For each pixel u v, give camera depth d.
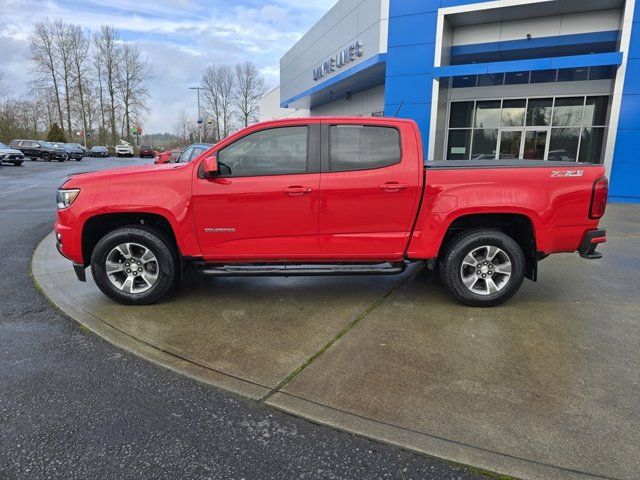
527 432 2.69
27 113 61.34
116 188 4.45
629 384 3.21
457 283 4.62
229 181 4.41
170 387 3.21
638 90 13.67
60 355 3.65
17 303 4.80
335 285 5.44
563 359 3.56
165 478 2.35
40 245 7.47
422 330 4.11
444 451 2.54
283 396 3.08
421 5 15.61
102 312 4.54
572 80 15.62
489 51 16.47
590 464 2.44
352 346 3.80
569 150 16.11
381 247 4.55
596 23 15.01
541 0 14.25
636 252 7.22
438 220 4.46
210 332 4.07
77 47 65.25
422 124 16.09
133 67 69.81
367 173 4.42
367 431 2.72
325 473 2.40
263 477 2.37
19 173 24.62
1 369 3.42
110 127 69.62
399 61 16.09
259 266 4.66
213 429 2.76
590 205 4.47
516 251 4.54
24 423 2.78
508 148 17.00
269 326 4.21
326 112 28.64
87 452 2.54
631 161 14.07
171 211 4.41
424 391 3.12
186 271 4.99
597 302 4.86
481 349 3.74
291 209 4.44
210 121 55.47
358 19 18.25
